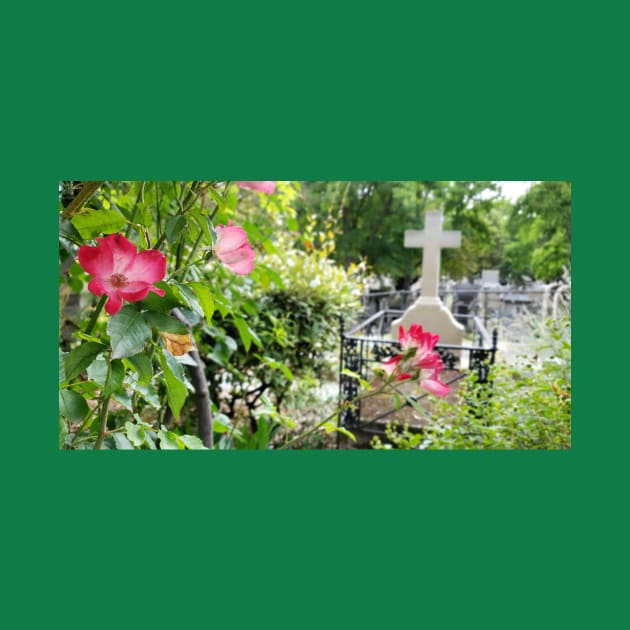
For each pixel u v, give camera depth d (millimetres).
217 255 1041
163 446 1027
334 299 4117
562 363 2830
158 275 848
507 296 12430
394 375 1308
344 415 3965
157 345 946
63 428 951
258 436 2045
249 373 3680
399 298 14477
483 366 3709
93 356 885
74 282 1346
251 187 1580
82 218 1030
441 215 6484
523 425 2656
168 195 1366
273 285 3758
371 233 14688
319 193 13711
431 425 3002
